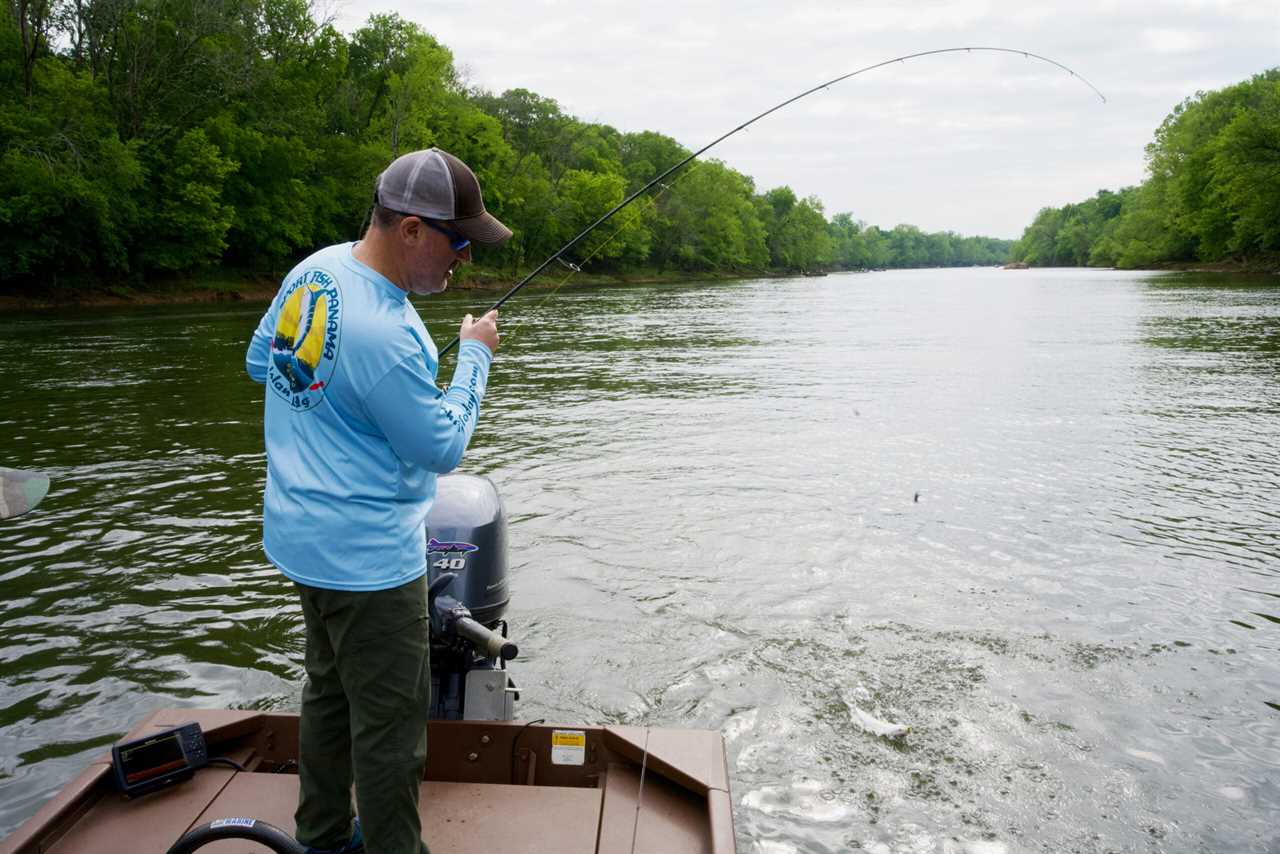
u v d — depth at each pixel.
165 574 5.11
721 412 10.30
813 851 2.76
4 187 31.31
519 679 3.84
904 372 13.91
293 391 1.93
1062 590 4.84
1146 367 14.16
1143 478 7.16
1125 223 99.56
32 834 2.12
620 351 17.53
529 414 10.21
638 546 5.53
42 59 36.19
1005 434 8.94
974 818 2.92
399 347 1.85
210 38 39.34
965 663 4.00
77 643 4.23
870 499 6.56
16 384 12.52
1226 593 4.80
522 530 5.83
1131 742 3.37
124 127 37.62
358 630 1.92
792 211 134.25
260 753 2.66
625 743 2.53
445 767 2.61
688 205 95.06
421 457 1.90
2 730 3.48
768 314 30.50
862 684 3.81
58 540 5.68
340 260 1.95
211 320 25.77
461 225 1.92
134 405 10.73
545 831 2.29
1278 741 3.38
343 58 50.12
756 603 4.66
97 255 35.56
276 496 1.95
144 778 2.39
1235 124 57.78
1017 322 24.78
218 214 38.31
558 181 73.56
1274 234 60.19
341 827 2.16
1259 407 10.37
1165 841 2.82
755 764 3.23
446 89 61.12
